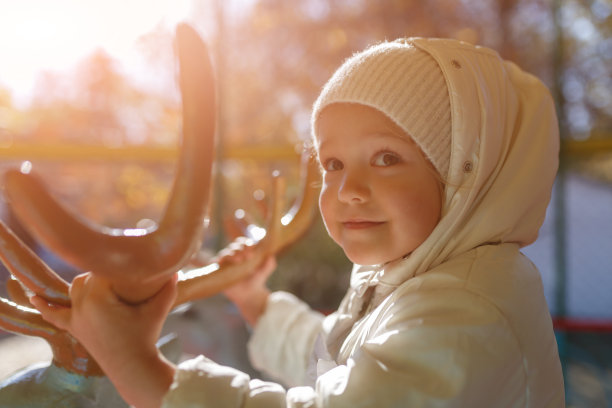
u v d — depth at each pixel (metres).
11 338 3.18
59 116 4.73
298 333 1.23
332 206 0.87
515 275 0.80
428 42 0.91
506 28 4.32
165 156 3.02
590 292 3.42
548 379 0.80
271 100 4.61
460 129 0.84
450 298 0.75
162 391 0.68
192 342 2.21
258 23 4.58
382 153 0.84
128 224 4.42
